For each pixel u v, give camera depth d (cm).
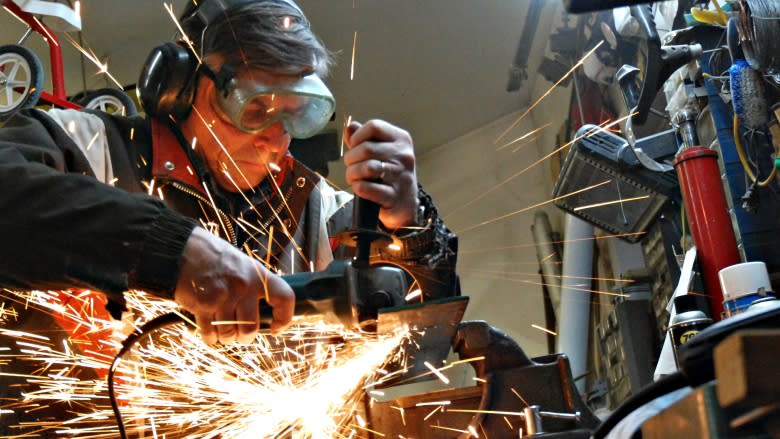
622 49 254
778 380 47
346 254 192
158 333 163
